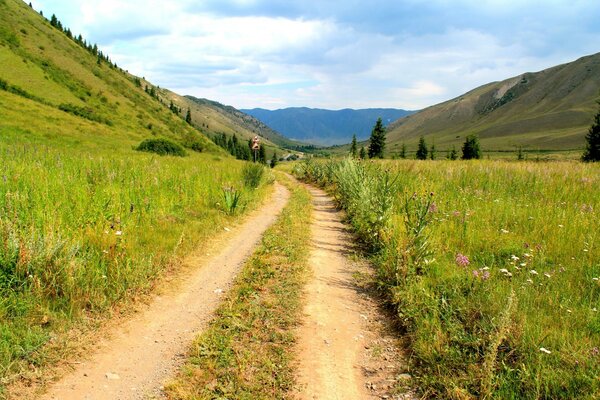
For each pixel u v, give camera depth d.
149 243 7.59
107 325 4.88
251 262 7.44
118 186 11.00
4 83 59.12
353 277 7.17
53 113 53.06
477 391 3.63
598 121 48.94
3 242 5.31
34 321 4.53
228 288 6.34
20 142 24.16
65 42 125.94
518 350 4.02
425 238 6.71
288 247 8.55
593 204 10.27
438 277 5.98
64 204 8.12
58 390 3.64
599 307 4.74
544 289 5.37
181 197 11.80
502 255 7.00
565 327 4.26
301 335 4.95
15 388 3.55
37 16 134.62
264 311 5.46
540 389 3.48
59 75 88.50
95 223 7.45
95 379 3.87
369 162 20.28
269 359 4.33
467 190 12.62
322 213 14.09
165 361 4.25
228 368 4.12
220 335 4.75
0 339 4.04
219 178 16.91
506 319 3.87
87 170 12.30
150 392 3.72
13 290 4.82
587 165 19.08
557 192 11.74
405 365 4.31
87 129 51.00
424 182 13.86
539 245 6.83
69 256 5.51
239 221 11.28
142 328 4.93
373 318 5.55
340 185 15.30
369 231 9.09
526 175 14.84
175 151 42.75
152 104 125.06
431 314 5.00
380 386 3.99
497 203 10.47
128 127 76.19
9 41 89.44
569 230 7.54
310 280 6.84
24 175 9.71
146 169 15.27
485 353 4.00
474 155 72.88
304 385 3.95
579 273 5.86
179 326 5.04
